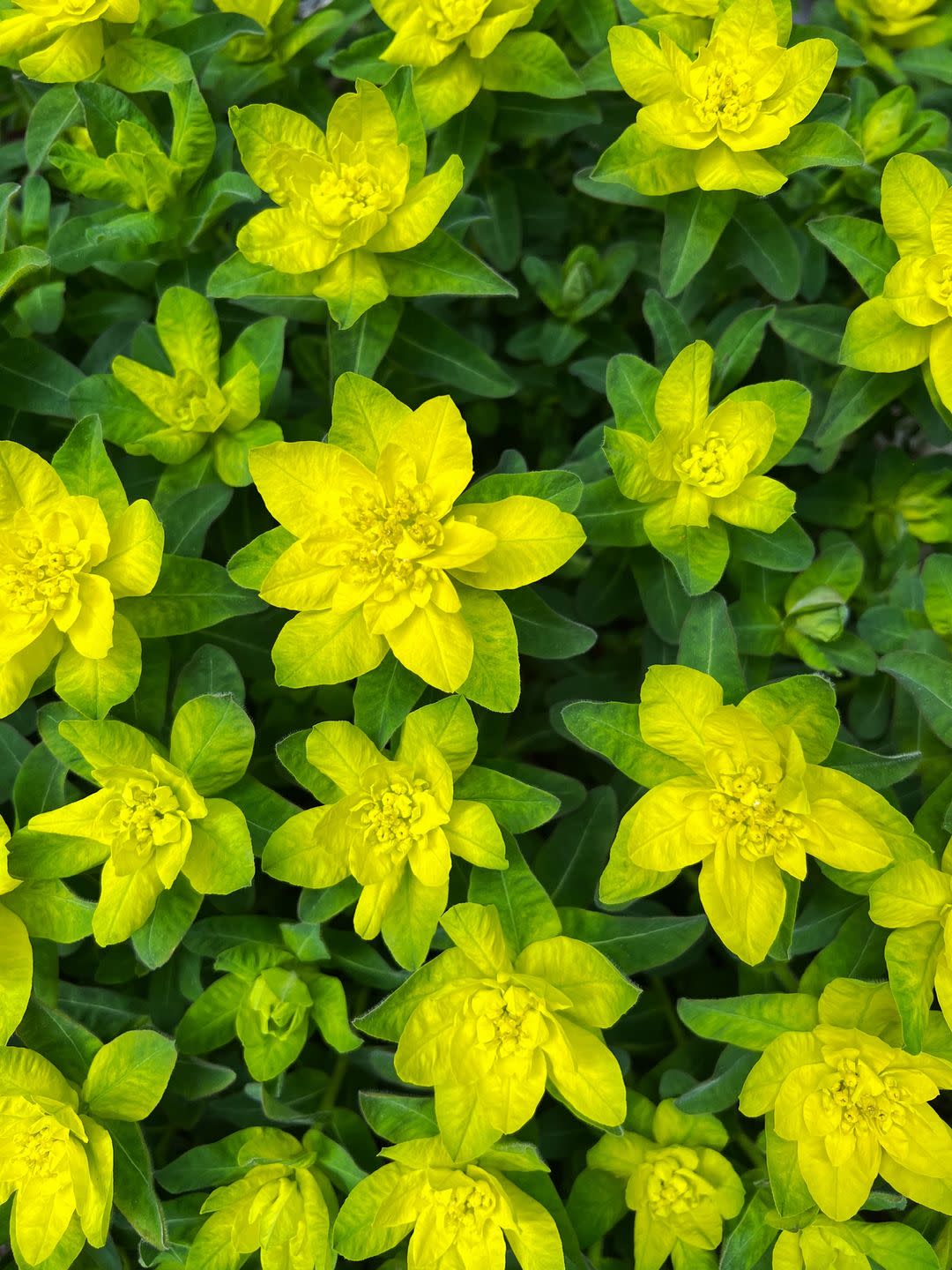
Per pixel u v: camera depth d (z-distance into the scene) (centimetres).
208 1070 26
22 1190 25
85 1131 25
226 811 25
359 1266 29
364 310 26
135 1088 25
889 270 27
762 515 26
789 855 24
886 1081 24
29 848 25
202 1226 26
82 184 28
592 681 32
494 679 25
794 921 25
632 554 29
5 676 25
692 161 28
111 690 25
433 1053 24
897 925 24
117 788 25
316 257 26
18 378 29
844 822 24
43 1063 25
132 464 29
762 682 29
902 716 28
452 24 27
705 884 24
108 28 28
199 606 26
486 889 25
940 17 32
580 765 34
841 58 30
